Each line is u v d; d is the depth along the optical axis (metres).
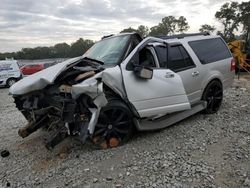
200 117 6.86
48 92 4.86
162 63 5.86
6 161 5.10
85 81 4.61
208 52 7.05
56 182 4.15
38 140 5.93
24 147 5.67
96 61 5.44
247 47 19.52
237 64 16.97
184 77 6.21
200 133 5.72
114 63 5.31
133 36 5.79
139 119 5.39
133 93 5.11
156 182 3.90
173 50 6.16
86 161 4.66
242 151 4.77
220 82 7.23
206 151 4.84
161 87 5.49
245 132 5.72
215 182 3.85
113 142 5.13
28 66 28.28
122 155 4.80
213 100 7.10
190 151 4.85
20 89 4.89
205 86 6.78
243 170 4.14
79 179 4.14
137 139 5.52
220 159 4.51
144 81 5.29
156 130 5.97
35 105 4.95
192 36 6.97
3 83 22.55
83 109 4.70
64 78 4.85
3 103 13.27
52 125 4.99
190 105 6.29
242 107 7.84
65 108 4.65
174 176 4.03
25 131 5.15
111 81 4.87
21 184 4.22
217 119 6.66
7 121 8.37
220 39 7.66
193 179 3.94
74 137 4.96
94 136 4.98
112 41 6.06
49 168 4.61
